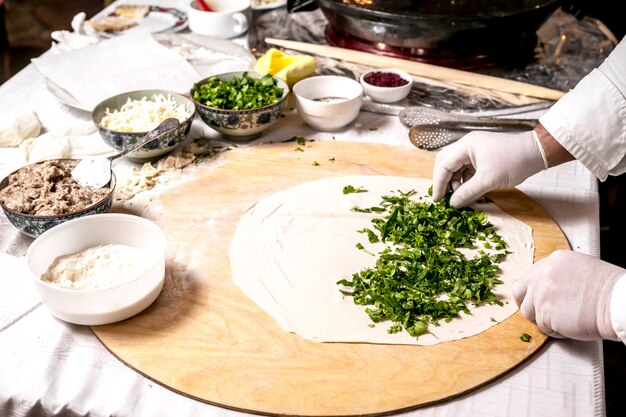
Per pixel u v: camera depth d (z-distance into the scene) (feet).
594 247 4.22
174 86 5.56
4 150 5.05
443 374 3.26
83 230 3.82
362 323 3.55
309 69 5.58
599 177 4.40
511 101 5.65
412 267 3.90
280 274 3.89
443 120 5.34
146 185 4.66
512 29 5.73
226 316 3.59
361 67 5.96
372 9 5.60
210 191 4.63
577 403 3.18
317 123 5.34
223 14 6.58
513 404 3.16
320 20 6.95
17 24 11.80
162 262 3.60
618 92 4.18
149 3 7.43
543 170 4.50
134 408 3.09
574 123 4.23
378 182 4.75
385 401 3.11
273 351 3.37
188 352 3.36
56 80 5.56
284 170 4.89
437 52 5.99
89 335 3.49
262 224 4.30
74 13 12.25
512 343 3.46
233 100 5.14
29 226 3.95
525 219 4.42
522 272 3.94
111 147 4.84
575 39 6.61
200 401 3.12
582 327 3.35
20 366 3.30
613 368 6.58
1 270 3.87
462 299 3.71
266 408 3.06
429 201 4.55
